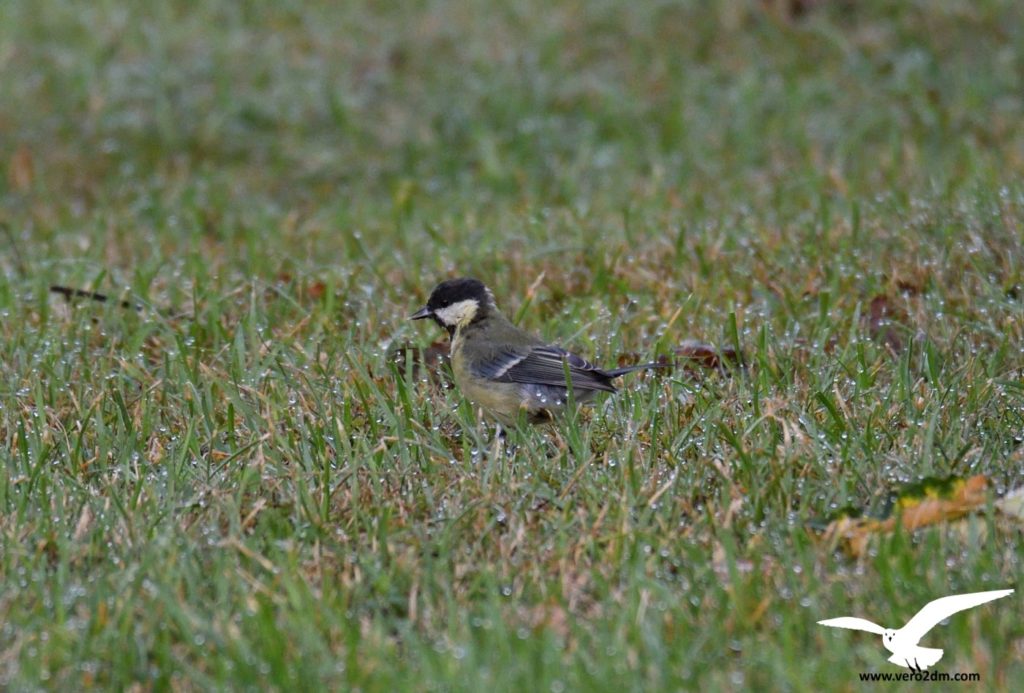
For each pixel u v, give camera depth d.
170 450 9.34
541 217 15.15
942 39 20.33
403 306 12.58
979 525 7.89
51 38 21.22
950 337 10.98
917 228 13.02
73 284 13.20
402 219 15.84
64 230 15.77
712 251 13.13
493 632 6.86
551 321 11.86
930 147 17.92
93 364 11.05
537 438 9.45
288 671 6.71
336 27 21.91
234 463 9.04
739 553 7.83
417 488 8.70
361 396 9.93
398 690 6.50
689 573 7.57
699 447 9.05
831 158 17.77
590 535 7.93
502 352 9.70
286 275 13.54
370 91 20.12
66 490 8.73
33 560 7.77
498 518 8.28
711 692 6.39
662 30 21.34
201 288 12.72
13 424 9.78
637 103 19.39
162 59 20.50
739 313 11.83
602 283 12.76
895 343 11.32
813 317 11.66
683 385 9.92
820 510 8.27
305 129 19.36
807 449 8.84
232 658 6.79
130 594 7.36
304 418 9.68
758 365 10.58
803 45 20.77
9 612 7.28
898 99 19.27
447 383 10.80
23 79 19.95
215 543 7.92
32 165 18.00
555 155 18.38
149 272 13.24
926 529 7.95
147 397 9.90
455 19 21.92
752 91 19.20
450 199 17.12
